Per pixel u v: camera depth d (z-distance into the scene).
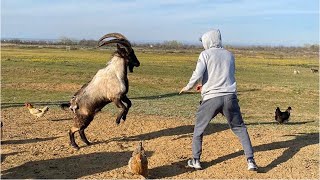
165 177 4.80
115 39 5.93
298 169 5.16
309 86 19.56
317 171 5.09
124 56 5.96
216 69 4.94
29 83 15.40
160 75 22.52
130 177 4.74
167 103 11.41
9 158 5.36
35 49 59.78
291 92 16.70
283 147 6.22
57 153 5.69
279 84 20.22
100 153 5.73
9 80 16.34
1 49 53.78
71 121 7.96
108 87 5.93
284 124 8.73
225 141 6.50
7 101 10.88
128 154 5.68
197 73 4.91
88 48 76.62
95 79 6.03
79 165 5.16
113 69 5.96
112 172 4.90
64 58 35.97
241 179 4.76
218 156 5.64
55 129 7.20
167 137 6.74
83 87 6.06
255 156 5.70
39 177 4.67
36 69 21.91
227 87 4.95
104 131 7.11
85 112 5.96
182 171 5.00
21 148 5.88
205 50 5.05
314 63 46.41
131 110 9.53
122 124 7.69
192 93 14.57
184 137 6.73
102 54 48.84
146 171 4.74
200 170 5.06
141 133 7.03
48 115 8.62
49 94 12.76
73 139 5.98
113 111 9.20
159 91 15.02
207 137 6.80
